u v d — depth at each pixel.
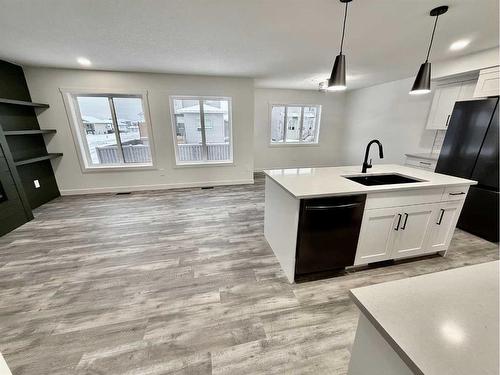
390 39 2.49
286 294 1.82
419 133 4.27
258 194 4.38
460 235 2.75
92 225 3.02
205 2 1.76
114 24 2.12
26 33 2.29
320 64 3.49
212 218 3.26
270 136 6.21
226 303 1.72
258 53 2.97
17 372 1.24
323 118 6.39
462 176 2.84
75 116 4.03
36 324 1.53
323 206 1.72
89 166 4.34
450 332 0.52
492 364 0.45
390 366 0.57
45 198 3.86
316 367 1.27
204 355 1.34
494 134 2.49
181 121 4.67
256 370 1.25
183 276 2.03
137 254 2.37
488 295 0.63
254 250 2.44
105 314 1.62
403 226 1.99
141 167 4.45
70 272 2.07
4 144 2.82
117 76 3.92
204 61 3.33
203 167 4.80
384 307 0.60
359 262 2.01
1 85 3.17
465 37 2.43
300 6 1.82
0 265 2.17
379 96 5.17
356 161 6.07
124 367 1.27
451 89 3.46
